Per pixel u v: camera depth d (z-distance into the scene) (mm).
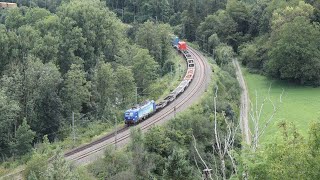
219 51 158625
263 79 149375
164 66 144250
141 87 122062
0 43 103500
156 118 92562
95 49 130875
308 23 146500
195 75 129750
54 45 111000
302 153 25859
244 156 25891
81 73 103812
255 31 183625
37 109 96500
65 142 81562
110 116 96438
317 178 25109
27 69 99125
